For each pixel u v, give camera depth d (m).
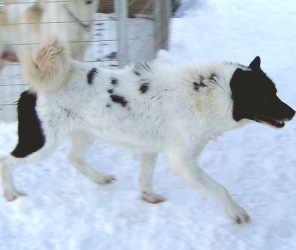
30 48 5.60
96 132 3.94
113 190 4.24
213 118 3.68
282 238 3.64
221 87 3.60
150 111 3.76
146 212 3.95
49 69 3.69
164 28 7.75
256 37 8.92
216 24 9.58
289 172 4.49
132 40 6.43
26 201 4.07
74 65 3.89
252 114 3.62
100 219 3.86
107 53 6.09
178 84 3.74
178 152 3.77
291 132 5.28
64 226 3.79
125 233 3.71
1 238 3.67
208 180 3.74
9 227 3.79
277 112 3.59
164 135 3.79
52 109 3.83
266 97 3.58
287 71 7.02
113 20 6.09
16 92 5.71
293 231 3.71
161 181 4.38
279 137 5.18
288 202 4.04
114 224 3.79
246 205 4.02
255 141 5.10
